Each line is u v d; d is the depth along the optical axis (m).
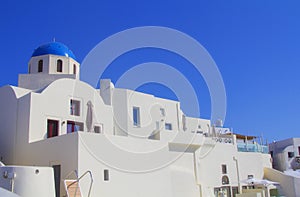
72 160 20.20
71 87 26.14
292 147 51.09
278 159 50.88
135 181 23.28
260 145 43.97
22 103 24.20
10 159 23.78
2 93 25.98
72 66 34.88
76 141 20.27
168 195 25.70
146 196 23.81
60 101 25.27
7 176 16.62
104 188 21.02
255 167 40.62
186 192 28.20
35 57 34.06
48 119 24.28
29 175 17.06
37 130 23.53
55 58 33.84
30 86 30.73
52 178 18.03
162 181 25.52
